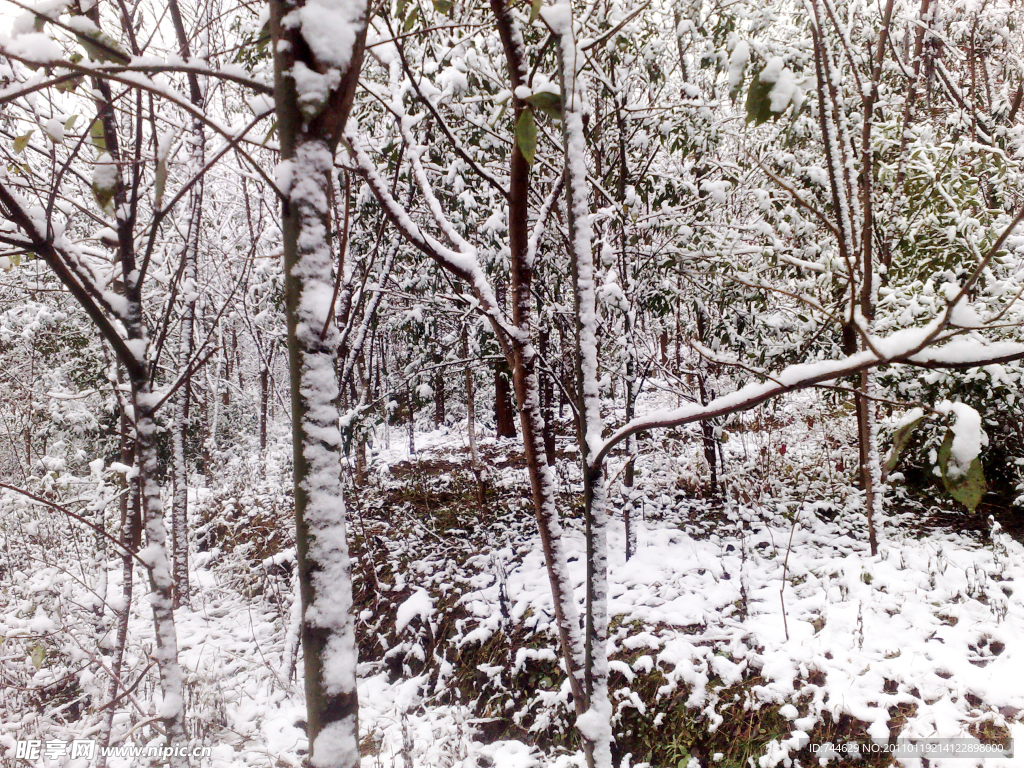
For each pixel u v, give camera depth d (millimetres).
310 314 785
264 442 9945
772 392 1005
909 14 4277
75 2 1046
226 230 8477
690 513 5551
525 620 4199
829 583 3877
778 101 911
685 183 4195
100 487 4297
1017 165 4547
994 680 2809
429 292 5383
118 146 1620
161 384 5445
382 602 5062
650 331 4988
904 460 4910
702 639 3533
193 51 2549
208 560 7000
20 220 1123
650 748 3123
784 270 4488
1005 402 4043
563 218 3602
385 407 4859
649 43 3846
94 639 3930
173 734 1533
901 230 4340
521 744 3498
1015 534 4160
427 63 3193
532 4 1287
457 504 6809
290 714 3939
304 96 752
